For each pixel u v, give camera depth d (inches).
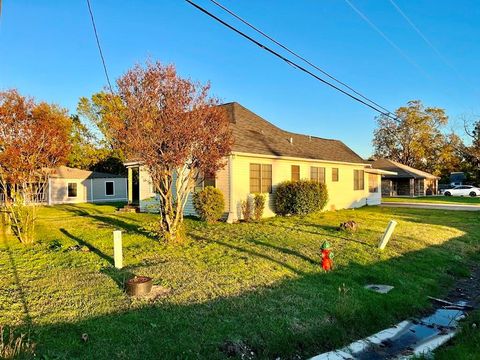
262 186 674.2
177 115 377.4
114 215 740.0
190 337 177.3
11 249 400.5
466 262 375.6
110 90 413.1
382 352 189.8
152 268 299.6
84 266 312.3
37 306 215.5
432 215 742.5
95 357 157.0
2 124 439.8
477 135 1854.1
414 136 2105.1
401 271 315.6
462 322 227.5
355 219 637.9
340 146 1048.8
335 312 216.8
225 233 471.8
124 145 398.6
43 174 487.8
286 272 292.7
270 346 178.2
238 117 769.6
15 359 150.0
